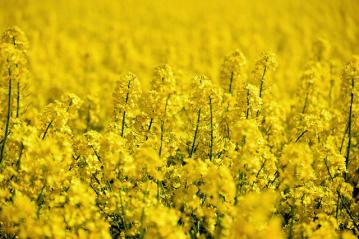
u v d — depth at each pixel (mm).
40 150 2336
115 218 2461
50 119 2596
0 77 2508
